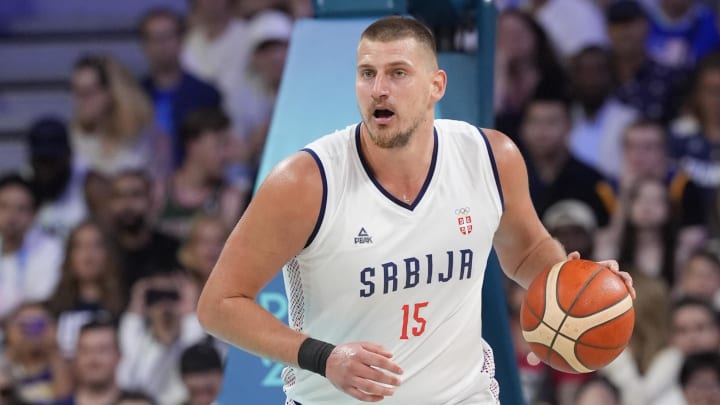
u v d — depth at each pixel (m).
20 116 27.52
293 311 10.42
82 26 28.34
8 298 23.42
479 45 14.30
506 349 13.47
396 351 10.20
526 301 10.39
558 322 10.05
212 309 9.78
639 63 24.48
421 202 9.90
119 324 21.75
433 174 9.98
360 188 9.82
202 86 25.22
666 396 19.94
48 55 28.14
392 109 9.47
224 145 23.88
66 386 21.67
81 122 24.91
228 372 11.88
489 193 10.20
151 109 25.17
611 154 23.84
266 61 24.92
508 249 10.97
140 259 22.80
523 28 23.86
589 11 25.34
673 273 21.95
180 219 23.42
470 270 10.17
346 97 12.44
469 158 10.17
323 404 10.62
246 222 9.79
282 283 11.98
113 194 22.95
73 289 22.42
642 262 22.00
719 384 19.77
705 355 19.91
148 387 21.36
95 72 24.80
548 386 19.95
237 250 9.79
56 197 24.44
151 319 21.64
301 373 10.57
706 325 19.98
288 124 12.38
